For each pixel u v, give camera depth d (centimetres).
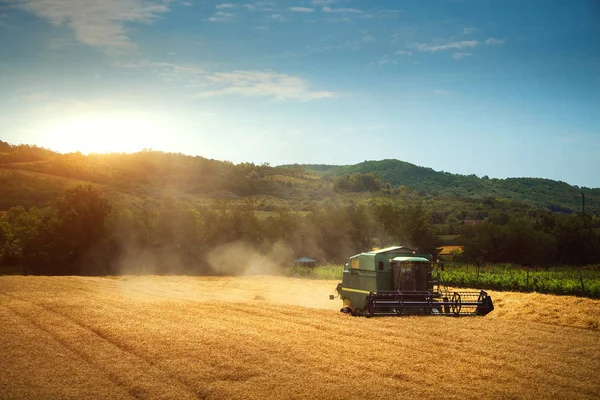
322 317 2580
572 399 1412
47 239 7062
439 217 14275
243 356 1780
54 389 1454
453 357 1827
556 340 2145
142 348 1875
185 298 3456
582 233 8356
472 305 2753
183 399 1389
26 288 3784
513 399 1406
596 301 3606
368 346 1956
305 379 1544
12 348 1878
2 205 12350
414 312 2678
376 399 1388
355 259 2927
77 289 3881
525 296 4000
